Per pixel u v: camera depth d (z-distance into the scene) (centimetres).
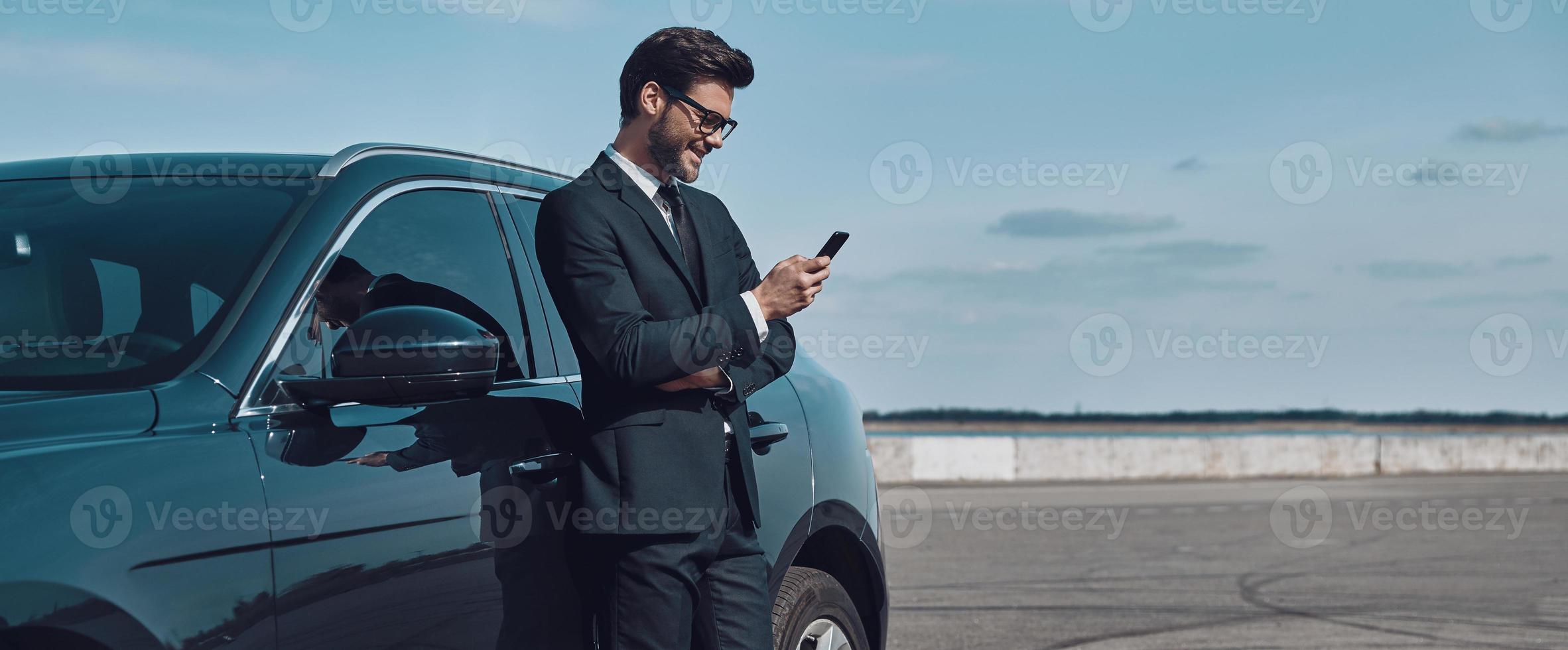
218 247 239
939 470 1622
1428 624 669
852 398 397
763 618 273
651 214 260
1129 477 1708
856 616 372
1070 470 1678
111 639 178
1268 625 661
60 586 173
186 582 188
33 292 237
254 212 249
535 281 294
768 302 255
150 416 201
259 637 197
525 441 256
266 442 209
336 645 209
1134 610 709
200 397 208
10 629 167
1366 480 1783
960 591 775
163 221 249
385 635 218
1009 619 677
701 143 263
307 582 205
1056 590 782
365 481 219
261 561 199
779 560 320
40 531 175
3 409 194
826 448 357
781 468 327
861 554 377
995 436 1658
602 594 258
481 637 237
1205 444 1750
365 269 250
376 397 217
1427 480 1783
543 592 253
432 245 270
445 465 236
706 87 261
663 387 255
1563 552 981
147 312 227
